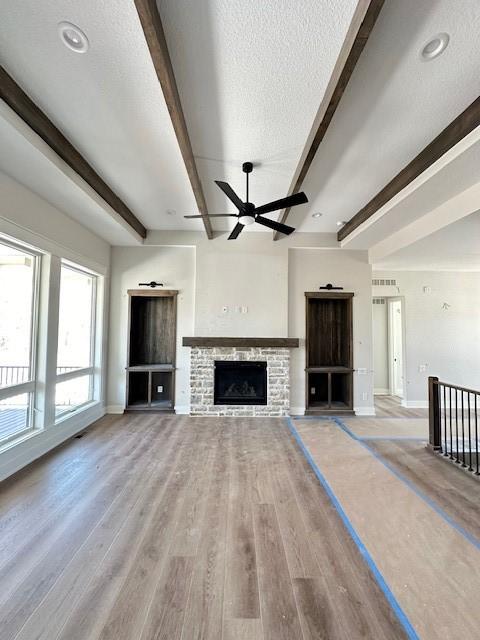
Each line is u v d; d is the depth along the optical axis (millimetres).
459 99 2432
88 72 2176
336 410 5664
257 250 5711
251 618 1626
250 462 3539
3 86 2191
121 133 2855
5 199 3059
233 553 2092
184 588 1804
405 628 1577
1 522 2402
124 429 4699
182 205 4539
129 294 5695
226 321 5645
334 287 5809
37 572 1912
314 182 3787
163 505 2650
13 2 1709
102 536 2248
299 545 2178
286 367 5562
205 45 1971
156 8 1720
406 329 6672
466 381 6641
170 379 5984
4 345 3371
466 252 5336
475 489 2979
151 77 2215
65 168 3047
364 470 3363
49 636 1521
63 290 4559
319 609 1681
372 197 4234
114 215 4297
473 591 1810
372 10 1644
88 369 5172
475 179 3084
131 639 1509
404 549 2152
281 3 1711
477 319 6738
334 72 2137
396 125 2732
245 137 2889
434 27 1852
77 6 1728
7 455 3164
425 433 4629
